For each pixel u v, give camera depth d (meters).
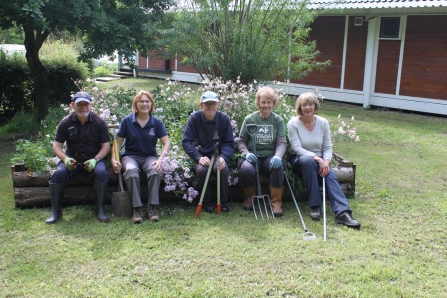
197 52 8.48
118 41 7.23
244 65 8.08
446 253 3.68
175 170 4.63
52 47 11.84
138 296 3.01
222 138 4.75
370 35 11.26
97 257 3.52
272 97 4.62
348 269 3.38
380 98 11.54
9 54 10.38
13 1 6.40
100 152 4.43
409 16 10.72
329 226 4.20
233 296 3.04
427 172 6.05
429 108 10.68
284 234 4.02
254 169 4.57
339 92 12.42
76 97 4.26
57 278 3.22
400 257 3.59
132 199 4.24
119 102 6.48
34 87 9.17
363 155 6.98
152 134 4.57
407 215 4.49
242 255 3.59
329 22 12.33
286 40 8.59
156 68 17.83
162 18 8.29
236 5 8.16
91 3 7.02
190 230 4.06
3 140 7.82
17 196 4.46
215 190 4.77
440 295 3.07
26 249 3.64
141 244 3.75
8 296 2.99
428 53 10.52
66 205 4.61
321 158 4.63
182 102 6.47
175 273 3.31
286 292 3.09
